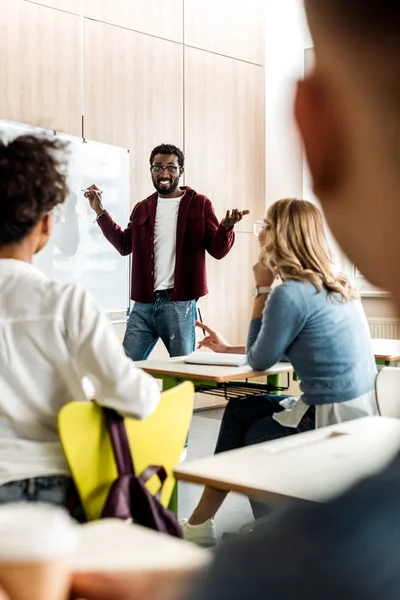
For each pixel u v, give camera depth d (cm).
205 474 124
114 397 151
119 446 154
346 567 20
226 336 623
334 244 26
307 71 25
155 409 167
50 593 37
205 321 607
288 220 261
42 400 149
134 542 65
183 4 588
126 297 553
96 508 154
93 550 63
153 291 455
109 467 156
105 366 148
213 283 612
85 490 151
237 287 631
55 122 505
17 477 144
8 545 35
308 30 25
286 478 121
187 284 452
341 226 25
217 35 614
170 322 452
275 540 22
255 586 21
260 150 649
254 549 22
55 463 149
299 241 260
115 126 542
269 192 657
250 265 642
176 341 453
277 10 649
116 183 538
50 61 502
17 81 484
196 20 598
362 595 20
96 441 153
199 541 263
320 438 153
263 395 291
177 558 56
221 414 579
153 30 567
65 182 161
